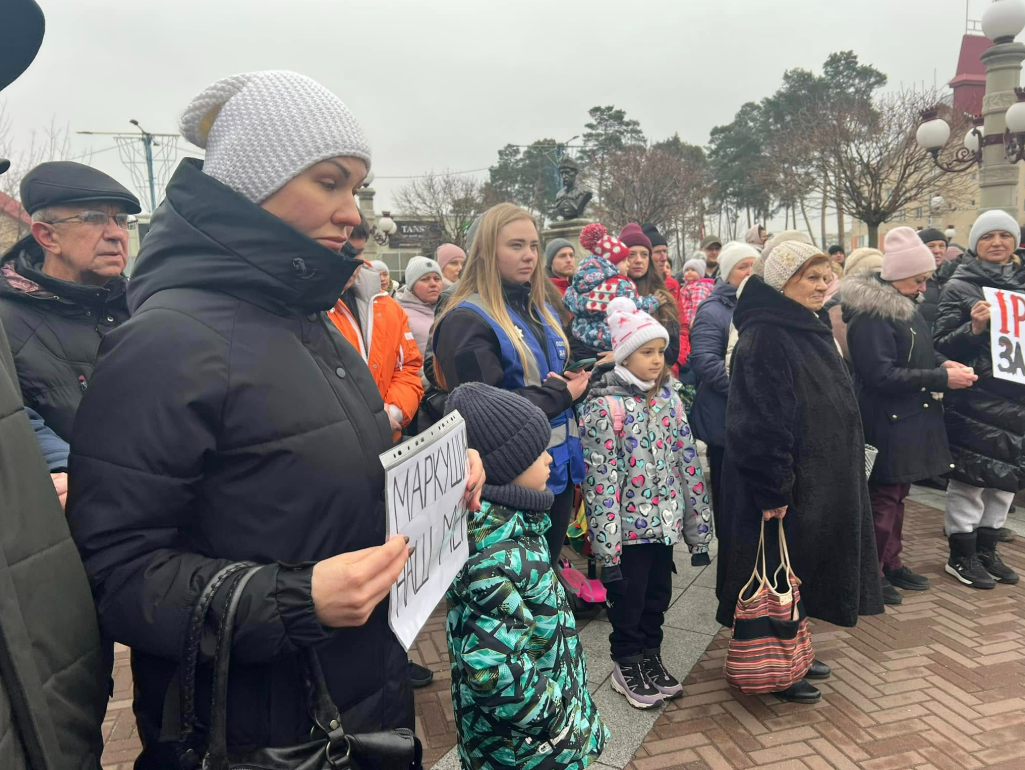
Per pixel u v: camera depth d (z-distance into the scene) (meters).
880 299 3.73
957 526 4.05
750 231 8.64
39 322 2.10
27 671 0.83
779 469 2.61
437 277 4.79
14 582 0.84
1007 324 3.80
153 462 0.97
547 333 2.79
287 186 1.12
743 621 2.70
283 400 1.06
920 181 19.59
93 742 0.97
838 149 20.56
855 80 44.22
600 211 33.97
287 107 1.11
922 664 3.15
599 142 50.06
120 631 0.98
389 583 1.00
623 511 2.81
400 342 3.00
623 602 2.86
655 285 4.31
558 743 1.61
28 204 2.15
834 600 2.77
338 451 1.10
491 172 58.97
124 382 0.98
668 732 2.68
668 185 32.84
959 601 3.80
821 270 2.77
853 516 2.74
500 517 1.63
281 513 1.05
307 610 0.95
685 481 2.98
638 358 2.84
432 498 1.22
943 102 20.53
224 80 1.17
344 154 1.12
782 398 2.67
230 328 1.05
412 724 1.33
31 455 0.91
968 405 3.92
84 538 0.97
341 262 1.13
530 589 1.61
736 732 2.66
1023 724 2.68
